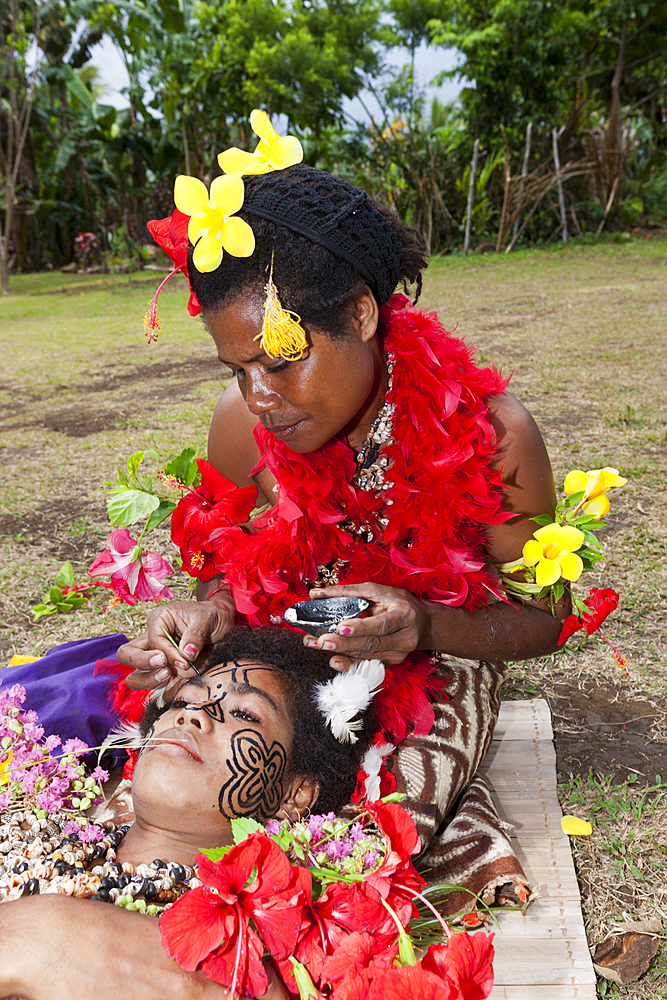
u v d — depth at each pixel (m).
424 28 17.09
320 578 1.88
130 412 6.05
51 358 8.57
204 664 1.70
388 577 1.78
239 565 1.79
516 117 16.62
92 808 1.88
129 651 1.70
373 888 1.21
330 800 1.61
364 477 1.75
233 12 16.84
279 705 1.58
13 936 1.18
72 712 1.97
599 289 10.63
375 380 1.67
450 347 1.76
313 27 17.11
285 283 1.35
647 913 1.75
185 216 1.44
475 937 1.10
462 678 1.88
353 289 1.40
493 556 1.88
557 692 2.54
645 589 3.07
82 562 3.56
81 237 19.84
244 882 1.12
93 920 1.21
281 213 1.36
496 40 15.60
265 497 2.10
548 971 1.56
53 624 3.03
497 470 1.77
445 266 14.51
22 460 5.02
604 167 17.70
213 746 1.51
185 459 1.91
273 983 1.24
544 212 17.31
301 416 1.46
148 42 16.86
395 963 1.14
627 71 18.30
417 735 1.77
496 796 2.02
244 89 17.09
